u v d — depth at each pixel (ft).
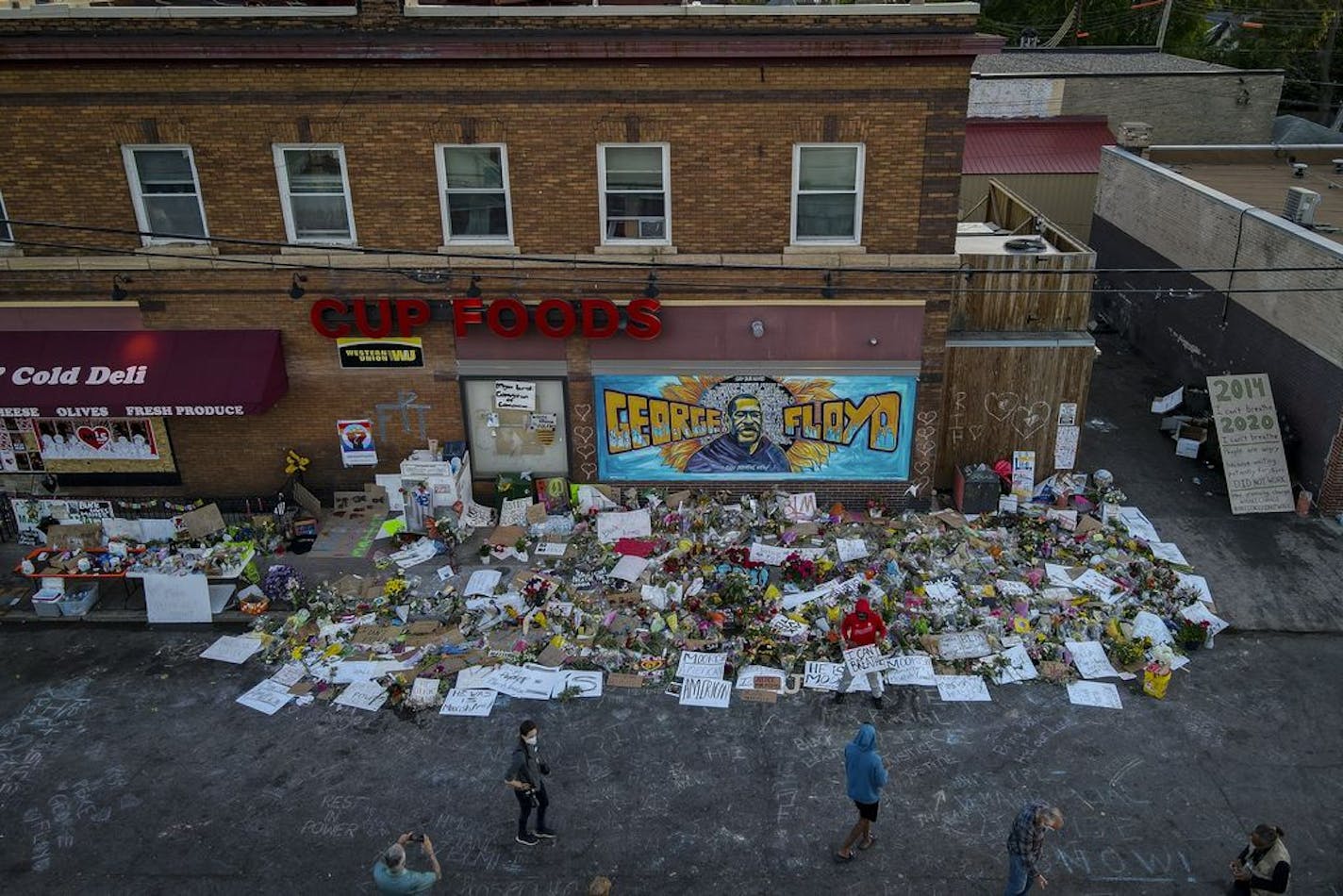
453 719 43.16
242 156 50.65
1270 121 102.42
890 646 46.42
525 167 50.75
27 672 46.52
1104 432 68.39
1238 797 38.52
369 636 48.06
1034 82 102.32
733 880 35.24
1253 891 32.81
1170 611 48.93
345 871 35.68
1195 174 85.66
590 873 35.55
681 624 47.91
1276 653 46.83
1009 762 40.40
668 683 44.93
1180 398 68.64
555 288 53.47
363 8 46.85
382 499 58.54
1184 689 44.52
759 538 55.11
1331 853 35.99
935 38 46.60
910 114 49.03
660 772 40.14
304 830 37.47
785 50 47.16
